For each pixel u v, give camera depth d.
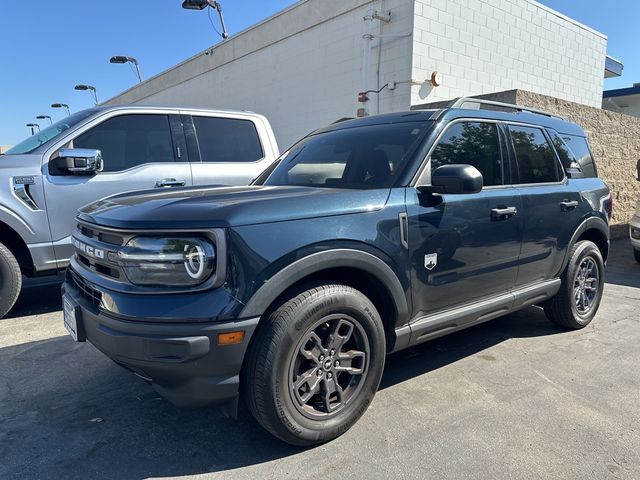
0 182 4.39
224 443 2.60
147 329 2.15
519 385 3.28
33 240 4.55
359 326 2.62
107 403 3.03
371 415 2.87
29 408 2.97
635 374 3.46
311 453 2.50
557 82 12.55
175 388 2.26
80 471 2.36
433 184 2.84
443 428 2.73
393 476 2.31
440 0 9.56
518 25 11.20
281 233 2.33
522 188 3.66
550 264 3.96
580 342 4.11
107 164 4.97
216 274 2.18
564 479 2.29
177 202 2.50
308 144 3.96
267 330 2.29
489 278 3.38
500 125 3.70
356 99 10.54
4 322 4.61
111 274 2.38
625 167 9.97
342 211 2.55
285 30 12.25
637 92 17.28
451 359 3.74
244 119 5.96
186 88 17.36
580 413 2.90
